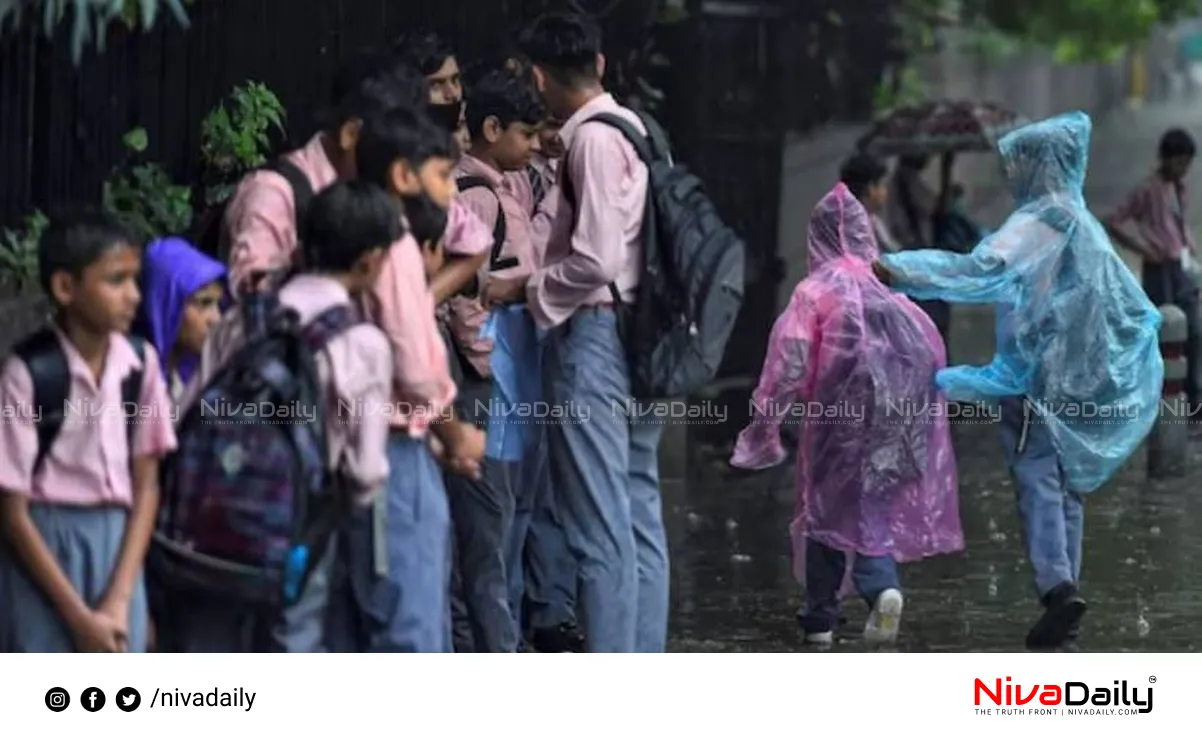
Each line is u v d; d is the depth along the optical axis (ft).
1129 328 52.80
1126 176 216.33
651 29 92.38
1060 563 53.06
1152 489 78.95
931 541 54.08
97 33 51.31
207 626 36.47
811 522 53.93
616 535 45.98
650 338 45.93
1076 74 265.13
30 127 56.03
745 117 111.75
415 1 70.33
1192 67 356.79
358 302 37.37
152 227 57.52
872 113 145.18
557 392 45.96
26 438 34.86
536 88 47.39
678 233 45.70
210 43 61.77
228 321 36.73
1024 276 52.54
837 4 130.72
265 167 40.63
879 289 53.83
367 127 39.29
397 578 38.14
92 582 35.63
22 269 54.54
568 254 45.57
